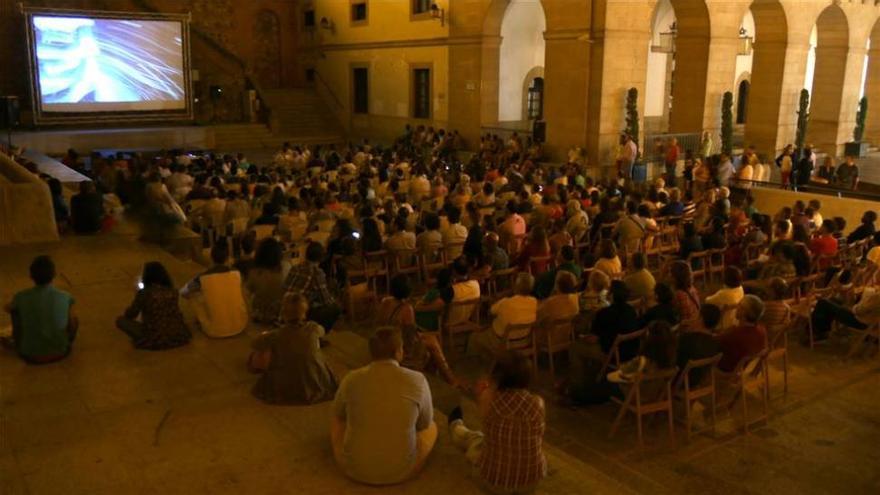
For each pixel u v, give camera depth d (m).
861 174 22.64
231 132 27.42
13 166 10.88
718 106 22.12
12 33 25.81
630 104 19.22
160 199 10.79
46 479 4.38
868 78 27.73
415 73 26.08
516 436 4.09
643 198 13.80
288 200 11.54
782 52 23.38
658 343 6.04
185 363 6.17
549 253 10.00
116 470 4.50
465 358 7.99
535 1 24.31
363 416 4.28
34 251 9.85
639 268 8.20
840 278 9.62
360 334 8.72
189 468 4.54
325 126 30.48
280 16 31.91
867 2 25.33
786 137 24.25
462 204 12.73
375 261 9.87
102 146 24.44
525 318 7.36
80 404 5.38
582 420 6.70
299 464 4.60
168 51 26.39
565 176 16.08
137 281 8.59
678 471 5.89
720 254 11.41
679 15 21.80
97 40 24.91
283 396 5.45
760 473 5.89
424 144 23.89
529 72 25.14
